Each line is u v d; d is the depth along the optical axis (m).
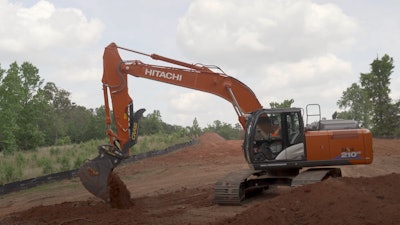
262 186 13.88
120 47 13.26
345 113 72.62
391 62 56.94
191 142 50.72
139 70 13.43
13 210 14.78
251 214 9.54
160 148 42.59
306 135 12.84
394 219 8.27
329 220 8.68
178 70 13.65
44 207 12.93
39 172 24.38
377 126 57.06
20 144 43.72
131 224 10.45
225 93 13.68
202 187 17.20
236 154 34.03
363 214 8.65
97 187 11.76
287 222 8.97
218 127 108.06
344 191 9.74
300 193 10.23
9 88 36.09
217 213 11.76
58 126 67.44
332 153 12.70
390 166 22.66
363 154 12.62
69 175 23.34
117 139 12.62
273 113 13.05
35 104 44.25
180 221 10.74
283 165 12.90
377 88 57.00
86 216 11.42
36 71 44.34
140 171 25.77
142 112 12.82
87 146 39.09
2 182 21.50
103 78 13.05
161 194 16.08
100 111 70.88
